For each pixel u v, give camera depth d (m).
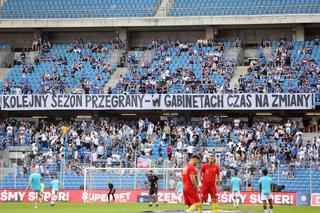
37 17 109.19
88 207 64.88
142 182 80.38
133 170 80.88
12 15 110.00
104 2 110.38
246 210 58.88
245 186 78.50
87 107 94.69
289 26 104.94
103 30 110.19
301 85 93.19
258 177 80.12
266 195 54.41
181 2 108.81
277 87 92.75
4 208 62.62
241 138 87.56
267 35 106.88
